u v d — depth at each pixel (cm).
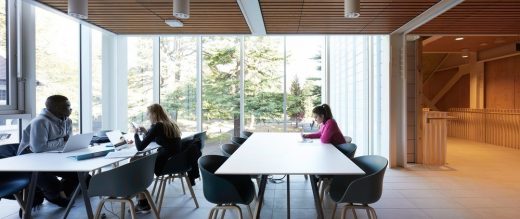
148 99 686
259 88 736
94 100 579
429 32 532
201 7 402
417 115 581
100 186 250
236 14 431
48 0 380
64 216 302
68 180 351
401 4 388
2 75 402
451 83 1141
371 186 228
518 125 770
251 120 735
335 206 293
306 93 745
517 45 730
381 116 589
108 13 430
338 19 454
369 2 381
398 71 554
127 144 374
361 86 669
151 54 687
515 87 834
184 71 707
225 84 723
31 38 428
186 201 381
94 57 575
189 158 360
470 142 901
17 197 292
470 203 363
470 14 426
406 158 555
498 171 524
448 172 517
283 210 348
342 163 259
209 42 715
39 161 275
